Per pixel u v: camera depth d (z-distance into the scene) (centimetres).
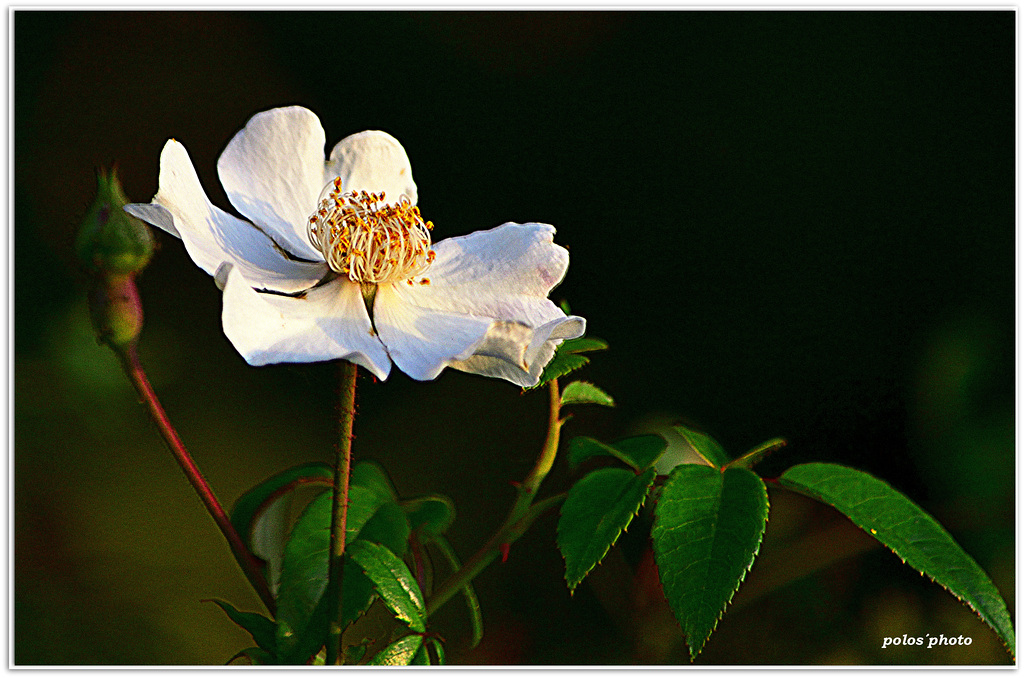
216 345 112
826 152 134
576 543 68
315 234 71
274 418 110
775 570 76
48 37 127
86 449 98
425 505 70
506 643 82
